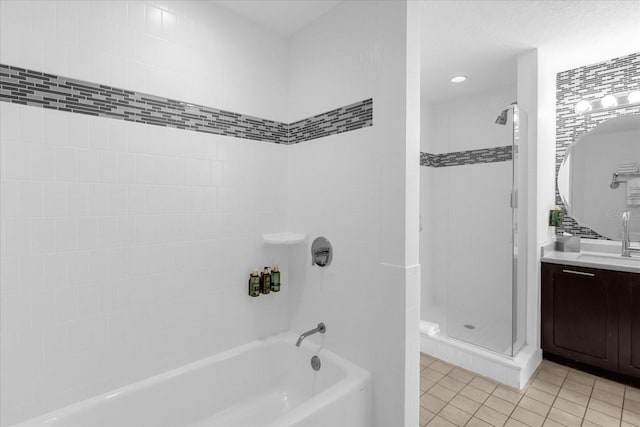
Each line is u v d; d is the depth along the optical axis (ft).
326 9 6.41
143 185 5.32
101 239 4.92
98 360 4.94
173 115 5.65
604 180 8.85
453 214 9.32
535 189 8.18
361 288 5.79
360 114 5.81
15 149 4.22
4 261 4.17
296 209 7.22
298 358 6.66
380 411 5.46
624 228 8.48
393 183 5.25
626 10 6.41
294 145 7.27
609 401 6.74
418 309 5.31
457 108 11.08
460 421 6.15
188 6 5.83
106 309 4.99
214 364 6.04
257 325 6.93
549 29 7.15
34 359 4.41
